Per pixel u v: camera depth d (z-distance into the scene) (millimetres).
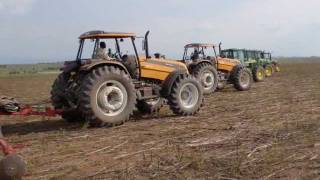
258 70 25016
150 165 6121
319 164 5969
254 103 13508
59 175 5777
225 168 5875
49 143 7914
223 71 19078
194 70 17312
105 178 5598
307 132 8180
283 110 11516
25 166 5246
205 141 7684
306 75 31141
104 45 10141
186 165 6059
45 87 27156
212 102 14242
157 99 11430
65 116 10547
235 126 9180
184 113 11141
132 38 10625
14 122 10992
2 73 63500
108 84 9648
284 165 5965
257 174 5598
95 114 9414
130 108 9914
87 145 7656
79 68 9812
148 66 10953
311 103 12969
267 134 8133
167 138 8094
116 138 8250
